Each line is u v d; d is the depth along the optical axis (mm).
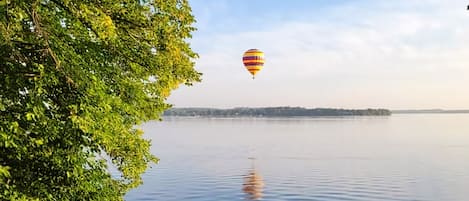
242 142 115125
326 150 93375
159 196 43812
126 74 10484
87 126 7730
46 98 8242
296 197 44219
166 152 88688
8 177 7996
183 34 10531
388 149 95062
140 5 9789
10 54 7598
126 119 11164
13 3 7066
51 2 8266
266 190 47781
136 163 11445
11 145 7520
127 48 9898
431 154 83938
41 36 7699
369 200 42688
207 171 60938
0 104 7371
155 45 10219
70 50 8289
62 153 8336
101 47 9234
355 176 56750
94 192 9250
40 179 8570
